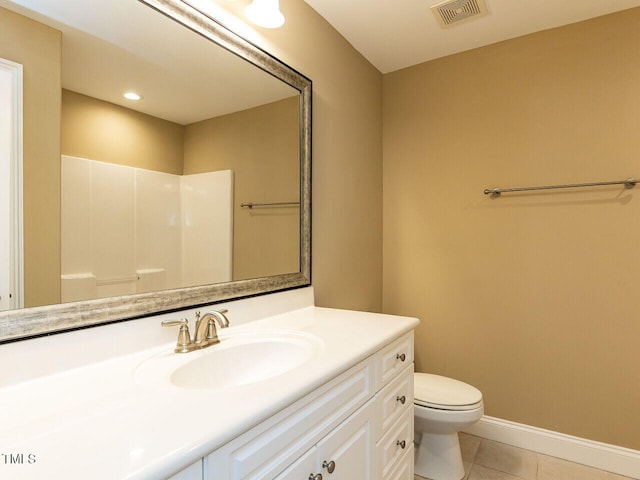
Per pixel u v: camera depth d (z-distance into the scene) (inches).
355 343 43.4
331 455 35.9
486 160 83.2
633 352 68.7
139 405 27.3
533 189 76.5
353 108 82.8
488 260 83.0
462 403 64.1
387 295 96.0
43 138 33.5
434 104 89.8
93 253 37.0
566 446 73.9
